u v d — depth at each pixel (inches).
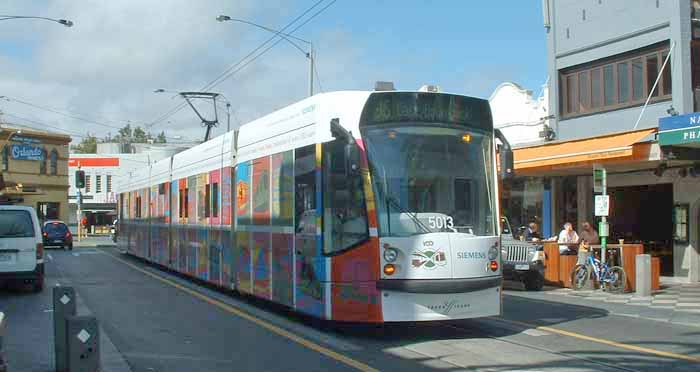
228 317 497.7
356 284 385.7
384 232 381.1
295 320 482.6
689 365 336.2
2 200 1435.8
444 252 385.1
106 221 2706.7
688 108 744.3
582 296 653.9
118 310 534.6
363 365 337.7
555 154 755.4
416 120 402.9
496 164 422.3
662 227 818.2
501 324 463.5
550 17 922.1
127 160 2669.8
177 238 793.6
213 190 646.5
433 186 397.7
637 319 492.7
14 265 633.6
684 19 749.9
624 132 694.5
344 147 395.5
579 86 890.1
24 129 2123.5
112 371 328.2
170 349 382.3
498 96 1070.4
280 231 472.4
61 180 2222.0
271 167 494.6
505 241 724.7
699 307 563.8
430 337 413.7
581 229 870.4
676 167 773.3
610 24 835.4
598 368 328.2
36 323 472.7
